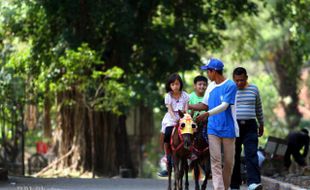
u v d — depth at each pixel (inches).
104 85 2066.9
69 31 2095.2
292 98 3144.7
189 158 1096.2
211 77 1042.1
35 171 2327.8
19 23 2126.0
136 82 2207.2
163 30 2266.2
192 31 2284.7
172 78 1109.7
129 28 2087.8
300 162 1752.0
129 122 2662.4
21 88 1887.3
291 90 3132.4
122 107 2171.5
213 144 1031.0
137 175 2352.4
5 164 1979.6
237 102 1165.1
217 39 2381.9
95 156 2229.3
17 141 2105.1
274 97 3240.7
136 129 2662.4
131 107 2288.4
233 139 1039.6
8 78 1801.2
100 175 2204.7
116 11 2055.9
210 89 1046.4
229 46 2896.2
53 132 2363.4
